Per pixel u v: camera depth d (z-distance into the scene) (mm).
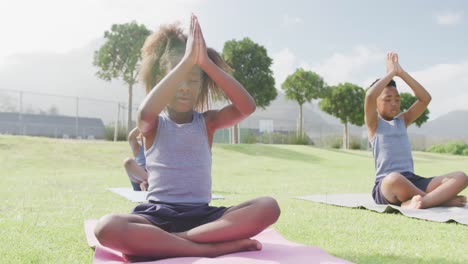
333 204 4059
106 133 18578
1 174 8305
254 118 31219
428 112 29172
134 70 18531
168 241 1934
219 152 14312
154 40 2361
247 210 2004
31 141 12922
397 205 3867
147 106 1999
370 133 4113
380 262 1966
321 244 2375
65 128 22969
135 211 2094
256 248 2086
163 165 2139
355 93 24547
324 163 13633
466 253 2156
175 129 2178
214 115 2277
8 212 3482
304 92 22953
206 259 1901
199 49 2023
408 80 4031
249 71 19953
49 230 2688
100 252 2061
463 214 3354
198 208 2096
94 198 4602
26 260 1981
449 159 18297
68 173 8953
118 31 18469
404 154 3998
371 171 10859
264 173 9977
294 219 3225
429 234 2660
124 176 8289
